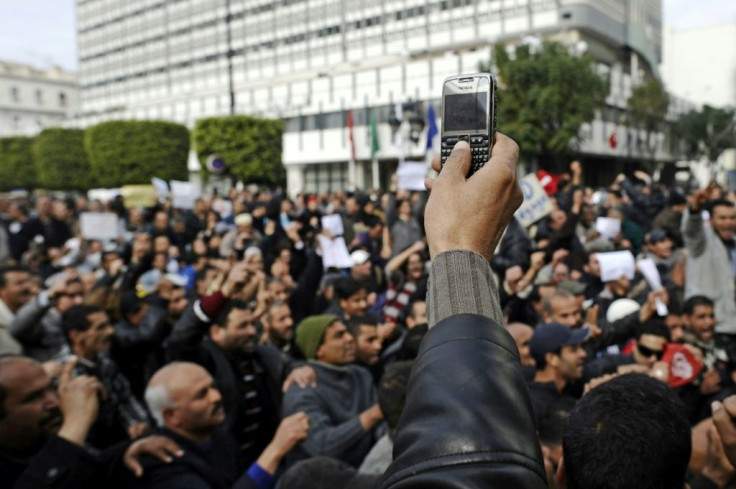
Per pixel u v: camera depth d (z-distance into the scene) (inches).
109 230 364.8
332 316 143.4
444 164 33.7
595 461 44.4
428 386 27.0
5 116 3230.8
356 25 2058.3
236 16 2394.2
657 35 2097.7
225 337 142.2
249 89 1945.1
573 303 156.9
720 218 191.3
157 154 1520.7
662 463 43.8
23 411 88.4
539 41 1173.7
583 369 134.4
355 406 137.5
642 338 134.0
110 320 186.5
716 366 150.6
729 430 55.4
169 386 104.4
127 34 2874.0
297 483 90.4
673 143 1720.0
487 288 29.3
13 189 2106.3
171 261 304.0
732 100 2354.8
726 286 185.8
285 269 236.1
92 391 91.1
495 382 26.3
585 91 1032.2
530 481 23.8
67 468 83.7
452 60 1332.4
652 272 207.6
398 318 201.0
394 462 26.1
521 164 1126.4
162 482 94.0
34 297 189.9
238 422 142.8
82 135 1839.3
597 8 1670.8
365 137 1492.4
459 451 24.5
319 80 1606.8
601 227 299.7
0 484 86.4
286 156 1674.5
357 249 295.7
